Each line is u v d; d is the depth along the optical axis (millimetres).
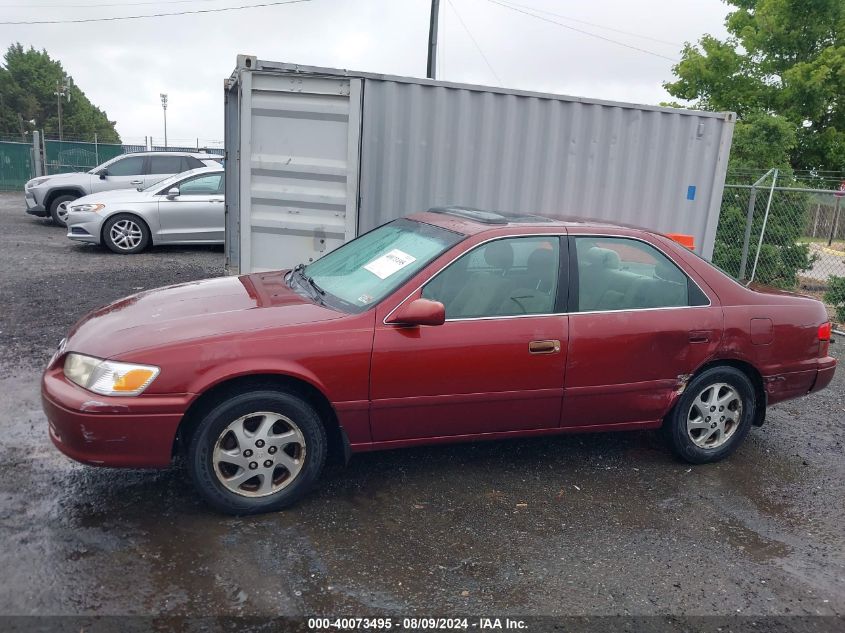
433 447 4910
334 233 6934
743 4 23062
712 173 8508
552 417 4355
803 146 22141
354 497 4133
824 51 20828
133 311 4125
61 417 3559
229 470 3832
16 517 3684
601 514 4105
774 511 4277
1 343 6672
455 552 3613
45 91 86062
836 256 14898
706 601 3326
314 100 6699
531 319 4199
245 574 3305
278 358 3713
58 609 2980
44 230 15844
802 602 3365
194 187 12914
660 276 4602
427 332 3979
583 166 7949
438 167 7473
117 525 3664
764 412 4934
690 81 22734
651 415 4582
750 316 4699
